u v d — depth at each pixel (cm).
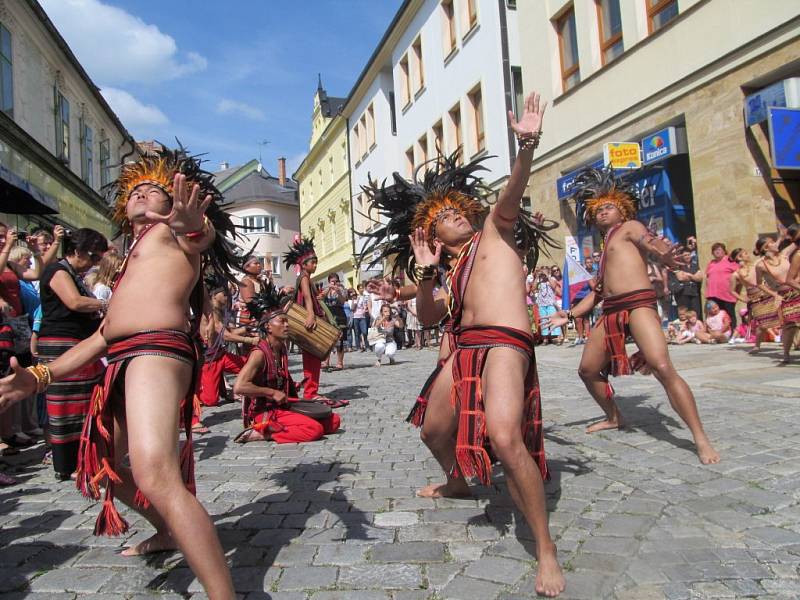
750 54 1081
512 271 289
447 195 341
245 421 551
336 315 1212
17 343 511
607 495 347
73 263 455
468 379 278
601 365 477
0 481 423
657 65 1280
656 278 1019
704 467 385
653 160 1292
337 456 476
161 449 218
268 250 5284
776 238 1113
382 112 2991
